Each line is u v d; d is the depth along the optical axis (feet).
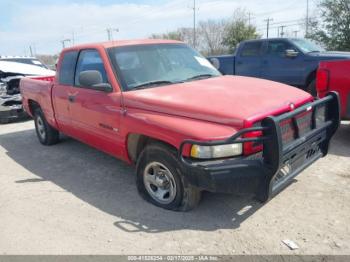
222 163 10.62
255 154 11.05
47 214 13.17
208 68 16.97
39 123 22.71
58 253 10.73
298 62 32.27
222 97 12.34
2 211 13.61
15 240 11.56
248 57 36.58
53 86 18.99
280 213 12.25
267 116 10.95
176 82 14.75
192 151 10.98
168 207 12.82
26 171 18.03
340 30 86.33
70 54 17.69
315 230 11.14
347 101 17.53
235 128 10.78
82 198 14.37
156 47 16.19
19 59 41.09
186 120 11.68
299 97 13.12
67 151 20.89
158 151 12.40
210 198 13.53
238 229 11.44
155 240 11.10
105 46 15.34
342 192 13.47
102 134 15.25
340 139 19.93
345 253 9.98
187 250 10.52
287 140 11.69
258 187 10.78
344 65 17.35
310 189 13.83
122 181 15.87
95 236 11.51
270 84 14.42
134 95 13.43
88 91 15.85
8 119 31.53
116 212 13.01
